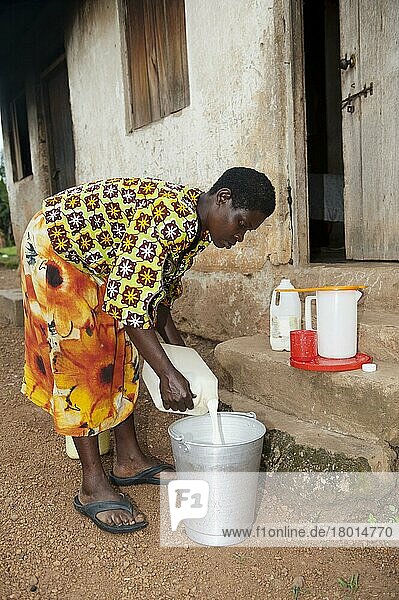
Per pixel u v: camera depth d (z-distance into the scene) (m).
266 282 3.98
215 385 2.43
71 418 2.51
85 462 2.60
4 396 4.25
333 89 6.39
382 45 3.60
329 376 2.70
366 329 2.92
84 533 2.54
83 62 6.39
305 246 3.86
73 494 2.84
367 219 3.83
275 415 3.00
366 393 2.55
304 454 2.63
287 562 2.31
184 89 4.76
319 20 6.33
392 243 3.67
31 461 3.19
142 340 2.20
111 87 5.85
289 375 2.93
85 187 2.35
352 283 3.37
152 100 5.25
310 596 2.12
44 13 7.43
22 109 9.41
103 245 2.30
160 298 2.24
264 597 2.13
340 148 6.47
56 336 2.44
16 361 5.14
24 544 2.47
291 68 3.71
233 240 2.31
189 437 2.57
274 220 3.85
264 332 4.04
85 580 2.25
